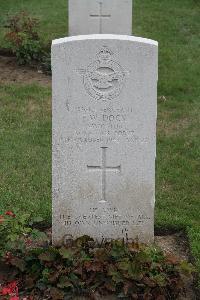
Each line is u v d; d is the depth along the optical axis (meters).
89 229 2.91
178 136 4.11
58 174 2.84
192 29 6.08
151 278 2.66
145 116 2.78
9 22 5.66
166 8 6.66
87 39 2.69
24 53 5.15
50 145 3.92
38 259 2.77
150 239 2.94
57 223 2.90
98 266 2.71
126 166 2.84
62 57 2.71
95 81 2.74
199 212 3.27
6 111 4.36
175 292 2.69
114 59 2.71
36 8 6.63
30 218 3.12
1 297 2.65
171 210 3.28
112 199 2.88
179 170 3.68
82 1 4.86
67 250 2.75
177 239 3.10
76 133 2.79
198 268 2.83
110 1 4.86
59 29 5.97
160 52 5.47
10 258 2.78
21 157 3.76
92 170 2.84
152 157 2.83
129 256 2.77
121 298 2.67
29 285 2.72
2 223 2.80
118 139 2.81
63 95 2.75
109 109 2.77
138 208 2.89
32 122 4.22
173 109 4.53
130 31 4.94
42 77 5.00
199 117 4.41
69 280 2.70
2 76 4.97
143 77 2.74
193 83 4.93
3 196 3.33
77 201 2.88
